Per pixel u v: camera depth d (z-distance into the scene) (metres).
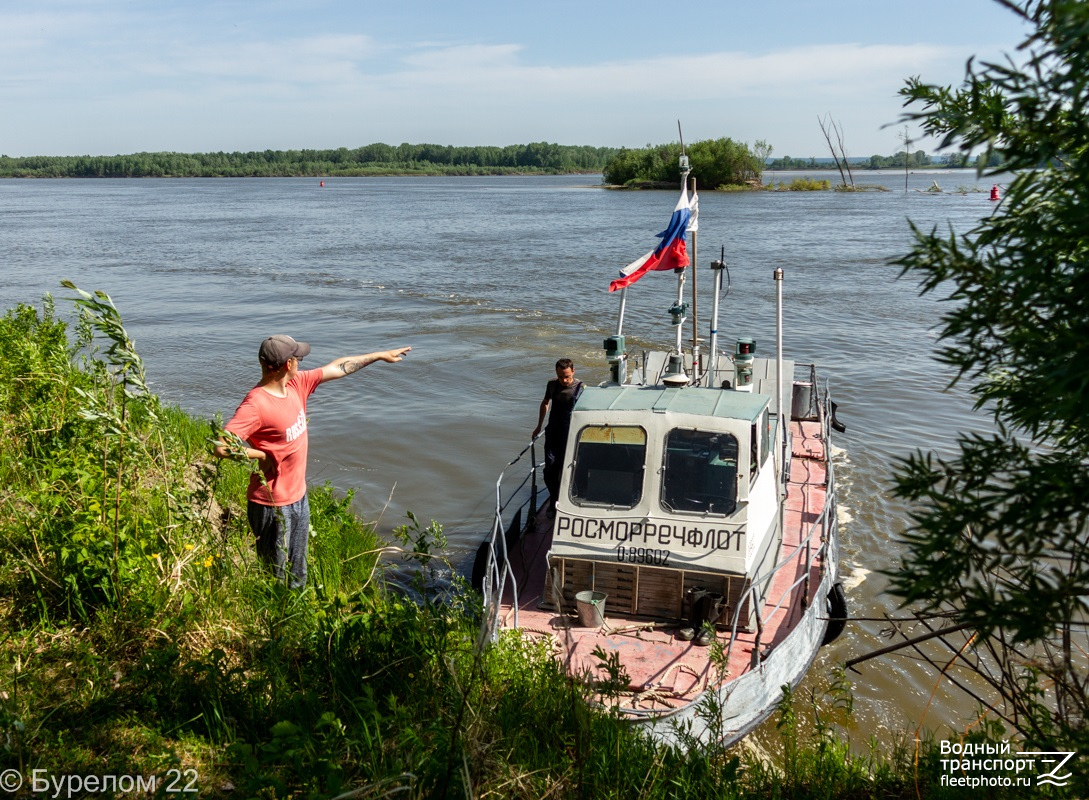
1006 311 2.28
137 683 5.14
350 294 31.91
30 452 8.82
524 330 24.86
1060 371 2.03
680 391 8.55
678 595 7.46
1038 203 2.26
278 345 6.75
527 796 4.49
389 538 11.46
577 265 39.34
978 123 2.29
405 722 4.77
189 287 34.12
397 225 67.44
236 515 8.59
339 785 3.83
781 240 48.72
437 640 5.69
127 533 6.58
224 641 5.82
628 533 7.59
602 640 7.25
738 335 23.81
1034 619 2.24
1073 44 1.97
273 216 82.12
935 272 2.41
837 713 7.64
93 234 61.47
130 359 6.11
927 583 2.36
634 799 4.80
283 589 6.27
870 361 20.80
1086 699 3.08
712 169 122.12
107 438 6.68
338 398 18.47
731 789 4.97
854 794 5.22
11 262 43.44
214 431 6.28
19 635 5.56
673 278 34.34
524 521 11.66
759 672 6.76
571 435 8.06
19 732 4.43
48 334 13.70
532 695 5.64
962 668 8.24
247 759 4.00
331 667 5.43
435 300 30.27
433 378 19.95
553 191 146.50
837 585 8.82
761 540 7.71
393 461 14.76
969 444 2.55
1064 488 2.22
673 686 6.57
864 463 14.19
